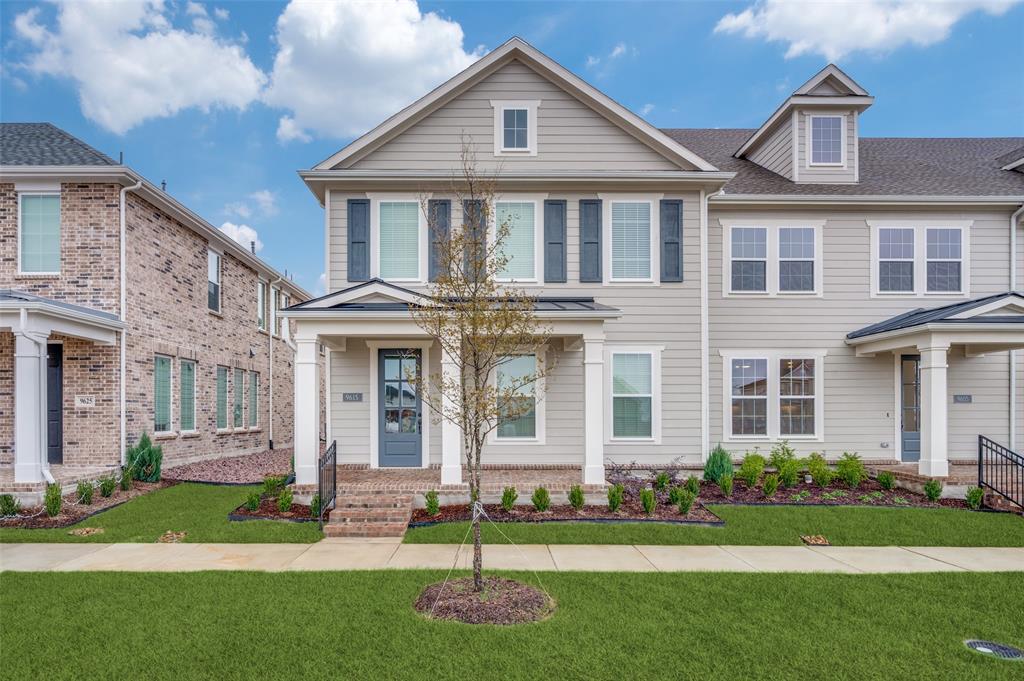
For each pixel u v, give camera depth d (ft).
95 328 39.58
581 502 33.45
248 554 26.37
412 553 26.61
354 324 35.14
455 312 25.77
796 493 38.68
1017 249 47.62
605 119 43.73
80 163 41.75
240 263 64.08
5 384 40.96
